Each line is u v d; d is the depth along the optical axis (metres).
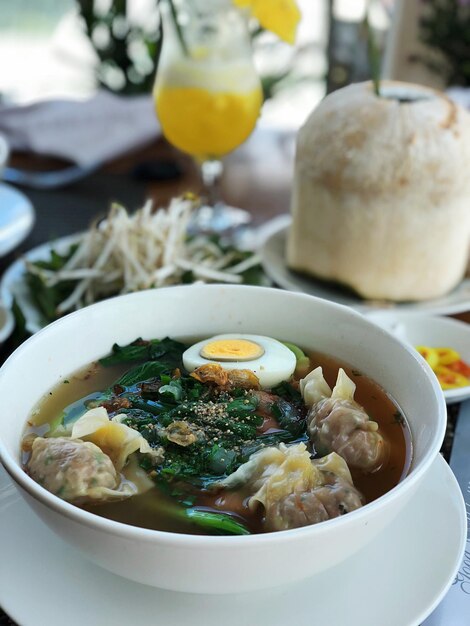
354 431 0.31
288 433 0.33
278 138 0.80
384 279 0.50
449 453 0.37
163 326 0.38
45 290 0.50
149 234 0.54
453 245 0.50
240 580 0.25
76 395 0.35
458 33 1.05
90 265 0.54
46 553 0.29
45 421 0.33
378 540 0.30
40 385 0.34
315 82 1.18
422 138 0.47
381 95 0.51
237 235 0.61
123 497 0.29
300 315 0.38
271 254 0.57
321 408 0.33
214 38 0.58
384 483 0.30
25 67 1.34
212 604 0.27
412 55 1.11
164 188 0.69
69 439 0.30
